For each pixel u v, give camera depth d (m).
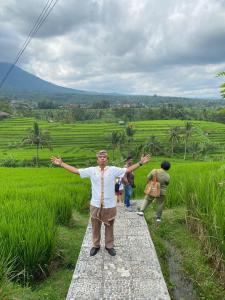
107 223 6.94
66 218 10.32
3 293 5.55
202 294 6.27
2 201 10.59
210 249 7.27
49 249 7.15
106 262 7.03
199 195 8.73
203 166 23.27
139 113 184.88
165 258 7.96
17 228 7.14
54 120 176.50
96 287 6.02
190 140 110.12
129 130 102.12
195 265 7.27
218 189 8.12
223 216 6.73
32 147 111.44
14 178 23.89
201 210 8.39
